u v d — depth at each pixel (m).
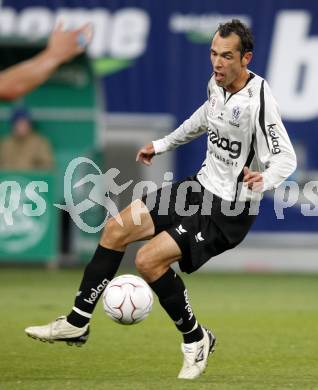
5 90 54.50
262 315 40.41
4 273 57.06
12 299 44.91
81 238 59.47
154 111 58.75
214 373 26.94
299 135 58.56
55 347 31.73
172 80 58.72
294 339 33.78
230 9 58.78
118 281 25.84
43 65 54.03
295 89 58.59
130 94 58.75
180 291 25.20
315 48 58.62
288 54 58.69
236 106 25.11
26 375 26.48
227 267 60.69
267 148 24.97
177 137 27.69
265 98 24.97
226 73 24.88
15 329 35.59
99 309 42.00
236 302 45.00
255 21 58.72
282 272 59.81
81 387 23.56
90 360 29.33
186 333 25.61
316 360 29.47
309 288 51.50
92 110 58.66
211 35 58.59
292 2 58.78
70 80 58.53
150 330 35.81
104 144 58.47
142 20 58.81
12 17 58.25
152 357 29.94
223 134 25.47
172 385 23.88
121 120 58.56
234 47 24.70
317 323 38.03
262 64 58.75
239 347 31.98
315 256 59.84
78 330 25.67
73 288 49.56
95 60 58.50
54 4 58.50
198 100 58.72
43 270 58.72
